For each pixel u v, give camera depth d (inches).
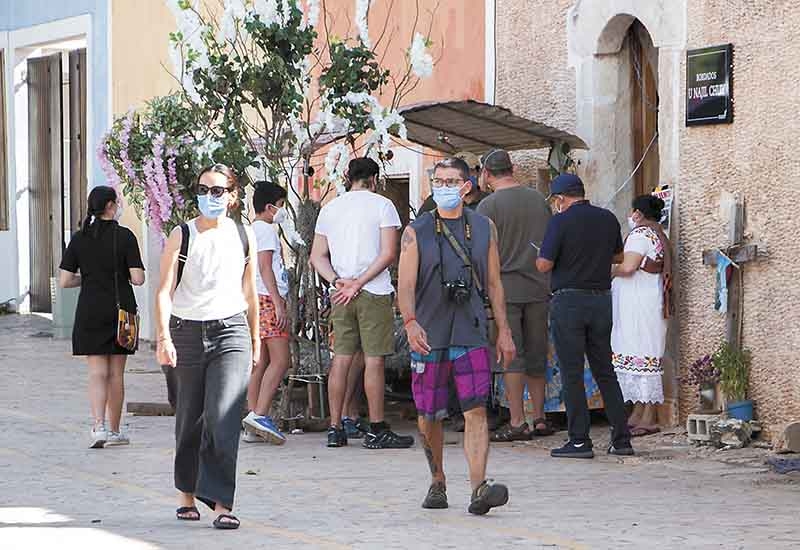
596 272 488.7
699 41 536.4
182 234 366.3
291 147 574.2
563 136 590.2
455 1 689.0
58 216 1137.4
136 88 1003.9
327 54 784.3
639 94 594.6
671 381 546.6
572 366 490.3
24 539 354.6
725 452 494.3
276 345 519.8
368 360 510.0
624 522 373.1
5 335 1007.0
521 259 537.3
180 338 368.8
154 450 510.0
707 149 533.3
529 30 632.4
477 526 368.5
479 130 604.7
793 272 498.9
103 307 510.0
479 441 382.0
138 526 372.2
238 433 369.7
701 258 535.2
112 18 1032.2
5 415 607.2
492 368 538.0
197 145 580.7
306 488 429.7
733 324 518.0
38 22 1128.8
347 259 510.0
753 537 352.8
